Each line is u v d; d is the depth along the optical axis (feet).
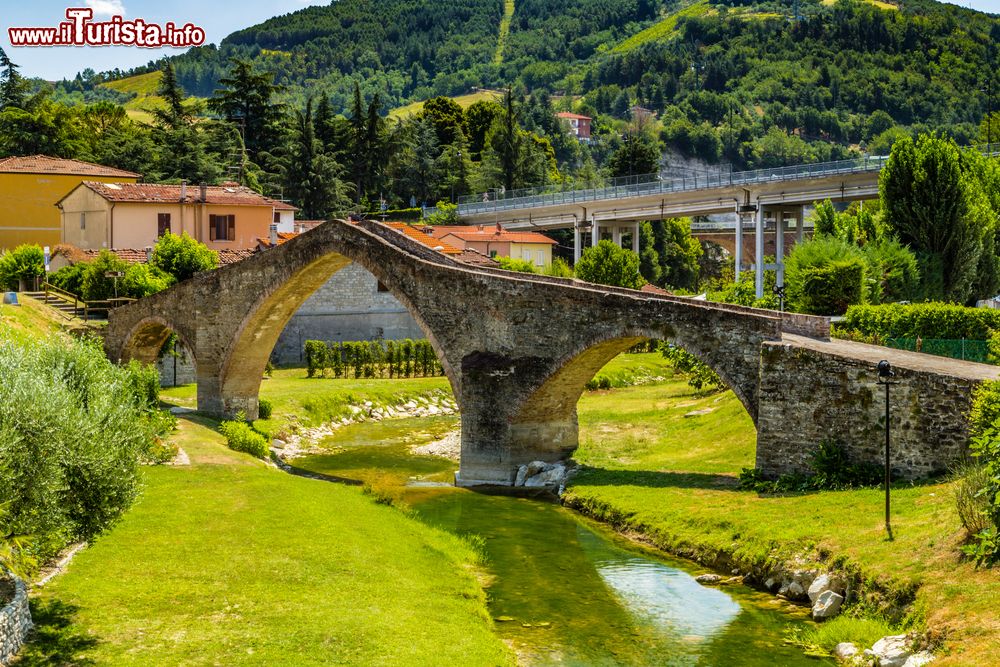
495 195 422.00
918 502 82.12
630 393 193.16
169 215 255.29
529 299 123.13
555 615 77.97
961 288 189.78
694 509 98.37
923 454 90.33
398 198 444.55
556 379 123.24
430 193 455.22
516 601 81.41
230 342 165.89
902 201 190.80
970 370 95.14
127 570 76.79
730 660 68.08
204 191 258.16
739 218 308.60
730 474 110.63
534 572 89.20
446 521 107.65
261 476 115.75
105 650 60.95
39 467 59.41
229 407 167.02
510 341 125.59
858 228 251.80
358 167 443.32
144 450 73.10
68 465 61.67
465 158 466.70
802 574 78.79
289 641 64.80
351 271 242.37
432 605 76.13
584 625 75.72
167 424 133.59
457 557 92.53
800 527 84.79
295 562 81.82
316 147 401.70
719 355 106.93
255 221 267.80
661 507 102.12
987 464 71.56
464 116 519.19
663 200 335.67
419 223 392.68
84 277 214.48
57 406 61.62
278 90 412.57
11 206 290.35
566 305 119.75
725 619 76.18
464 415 129.18
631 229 392.06
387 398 198.59
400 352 225.56
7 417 58.65
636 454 131.85
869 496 87.66
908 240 192.13
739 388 105.40
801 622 74.38
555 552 95.40
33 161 303.07
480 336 128.57
